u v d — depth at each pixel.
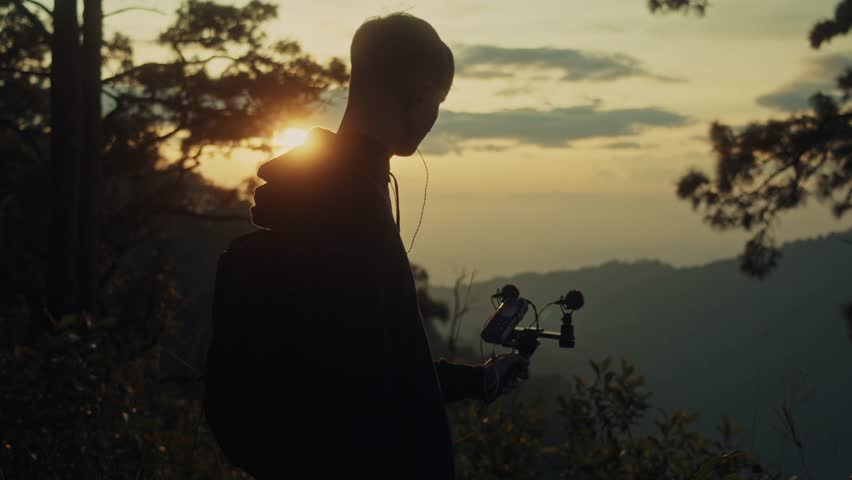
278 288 1.35
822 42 15.24
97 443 3.53
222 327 1.42
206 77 17.89
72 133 13.25
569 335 1.87
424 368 1.37
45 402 3.47
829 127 15.00
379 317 1.32
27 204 17.00
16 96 17.31
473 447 4.52
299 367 1.31
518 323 1.94
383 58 1.44
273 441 1.32
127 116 18.06
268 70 17.92
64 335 3.72
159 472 3.65
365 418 1.29
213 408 1.41
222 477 3.77
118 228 18.06
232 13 17.91
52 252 13.20
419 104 1.46
